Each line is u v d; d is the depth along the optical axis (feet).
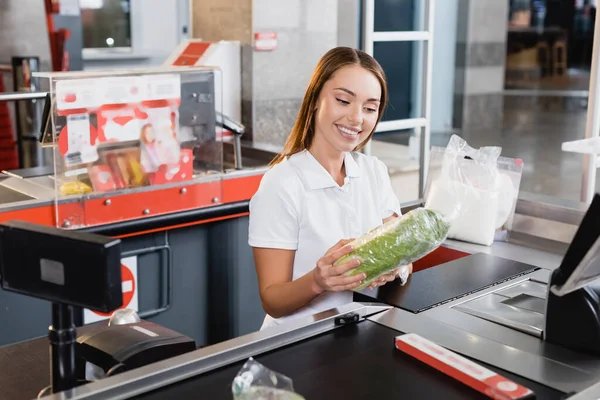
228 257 11.49
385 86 6.09
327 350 4.66
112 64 21.50
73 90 9.14
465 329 5.32
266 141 13.58
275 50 13.38
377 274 5.08
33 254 3.58
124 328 5.04
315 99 6.11
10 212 9.11
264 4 13.06
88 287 3.42
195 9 14.34
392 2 23.82
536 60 45.88
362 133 6.06
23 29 18.28
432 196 8.07
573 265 4.82
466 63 32.53
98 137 9.50
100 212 9.73
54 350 3.82
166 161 10.20
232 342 4.57
